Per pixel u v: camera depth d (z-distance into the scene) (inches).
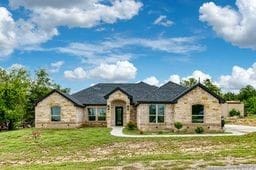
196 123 2080.5
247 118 3265.3
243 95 5113.2
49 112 2335.1
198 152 1176.8
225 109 3777.1
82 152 1401.3
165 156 1055.6
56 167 957.2
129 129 2201.0
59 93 2331.4
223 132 2032.5
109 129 2203.5
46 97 2340.1
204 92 2085.4
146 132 2042.3
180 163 906.1
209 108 2081.7
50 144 1641.2
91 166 931.3
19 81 2992.1
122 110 2438.5
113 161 997.8
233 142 1494.8
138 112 2186.3
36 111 2346.2
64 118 2322.8
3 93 2733.8
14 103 2790.4
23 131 2177.7
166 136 1798.7
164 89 2210.9
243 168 832.9
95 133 1966.0
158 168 854.5
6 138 1916.8
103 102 2500.0
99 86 2689.5
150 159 997.2
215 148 1310.3
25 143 1704.0
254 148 1200.8
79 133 1983.3
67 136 1868.8
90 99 2532.0
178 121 2079.2
